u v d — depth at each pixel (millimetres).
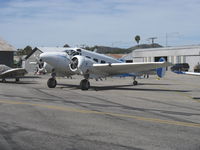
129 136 6312
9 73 24047
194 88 20953
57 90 17344
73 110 9688
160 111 9922
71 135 6336
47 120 7938
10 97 13227
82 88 17672
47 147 5438
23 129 6828
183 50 65312
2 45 34438
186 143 5824
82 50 18859
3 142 5742
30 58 56969
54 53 17938
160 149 5406
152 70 22969
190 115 9172
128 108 10492
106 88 19891
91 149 5340
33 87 19406
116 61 21344
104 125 7406
